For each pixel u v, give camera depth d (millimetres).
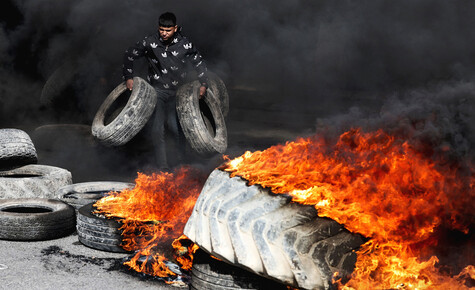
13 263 3926
